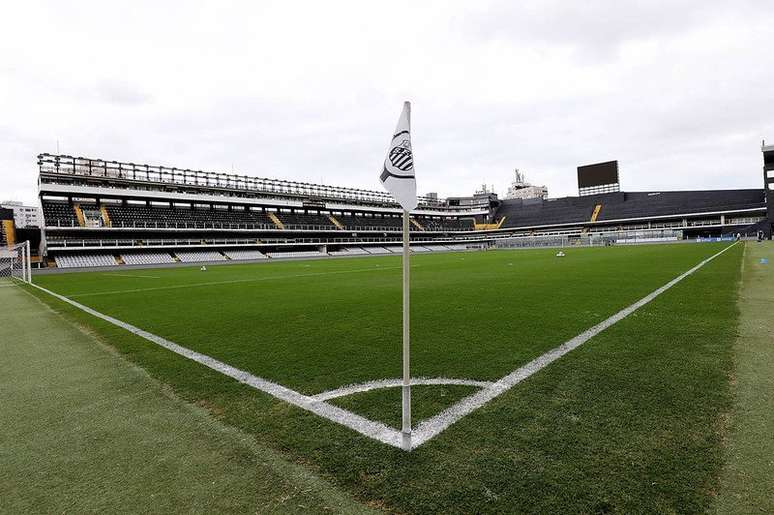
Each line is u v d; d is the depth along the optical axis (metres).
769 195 50.28
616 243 56.34
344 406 3.80
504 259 30.17
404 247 3.06
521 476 2.60
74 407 3.95
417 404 3.79
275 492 2.52
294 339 6.47
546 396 3.85
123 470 2.82
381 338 6.36
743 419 3.25
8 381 4.79
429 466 2.75
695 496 2.34
